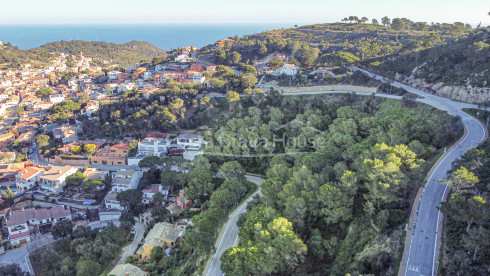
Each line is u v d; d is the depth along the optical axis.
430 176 83.12
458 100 130.25
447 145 99.06
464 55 147.62
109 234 106.25
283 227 69.12
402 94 146.75
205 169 125.25
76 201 131.00
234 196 101.62
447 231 65.25
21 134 199.25
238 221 87.88
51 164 159.88
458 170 67.44
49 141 181.12
